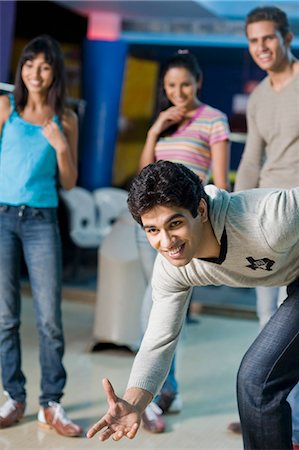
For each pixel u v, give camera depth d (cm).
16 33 831
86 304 667
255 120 369
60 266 361
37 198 353
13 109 360
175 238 214
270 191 237
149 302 383
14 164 354
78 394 409
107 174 945
